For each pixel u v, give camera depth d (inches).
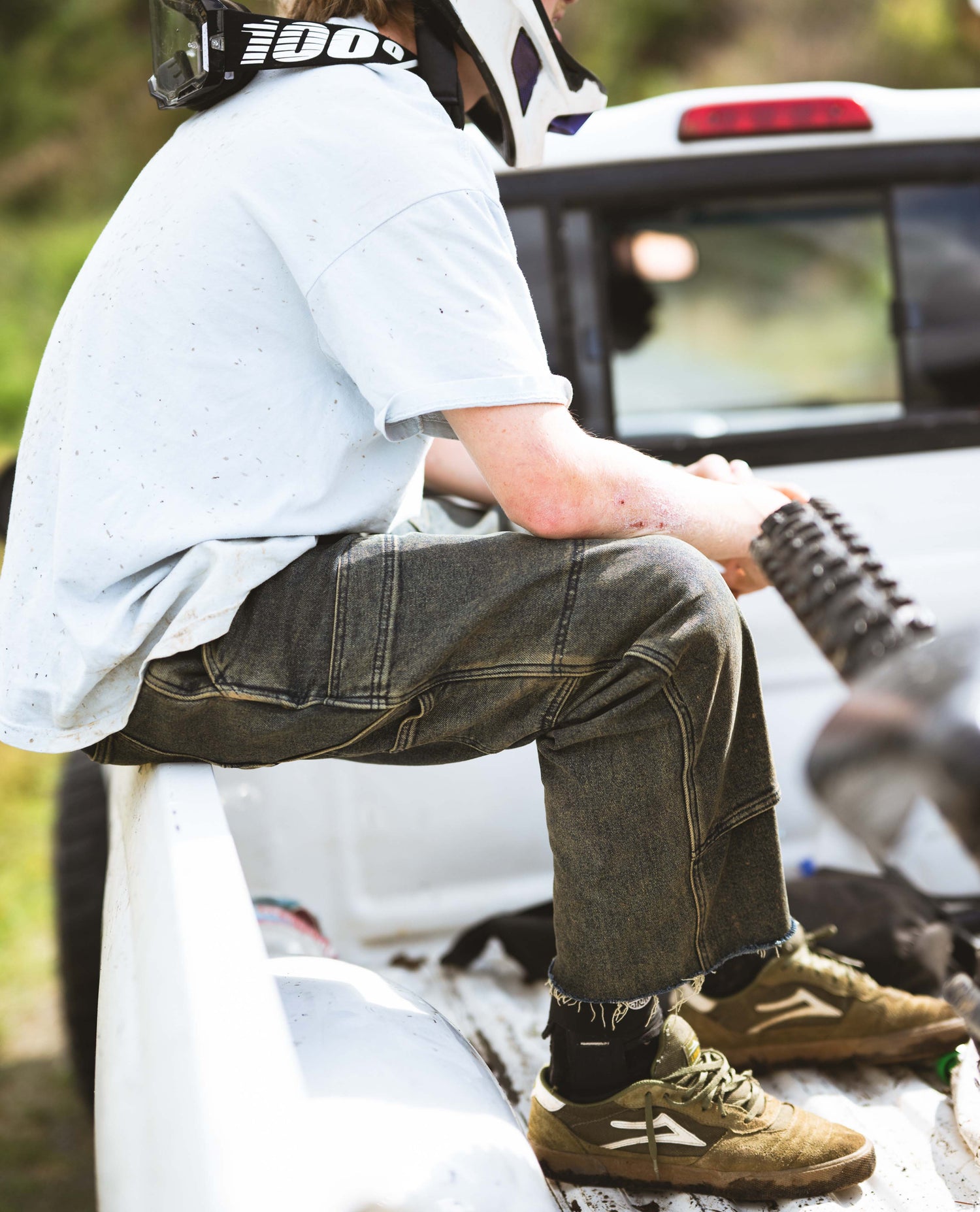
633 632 67.5
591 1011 73.7
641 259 133.1
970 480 132.9
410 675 68.1
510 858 127.2
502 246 68.2
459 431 67.9
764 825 71.7
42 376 75.8
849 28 824.9
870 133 131.6
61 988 160.4
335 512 70.9
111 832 105.0
